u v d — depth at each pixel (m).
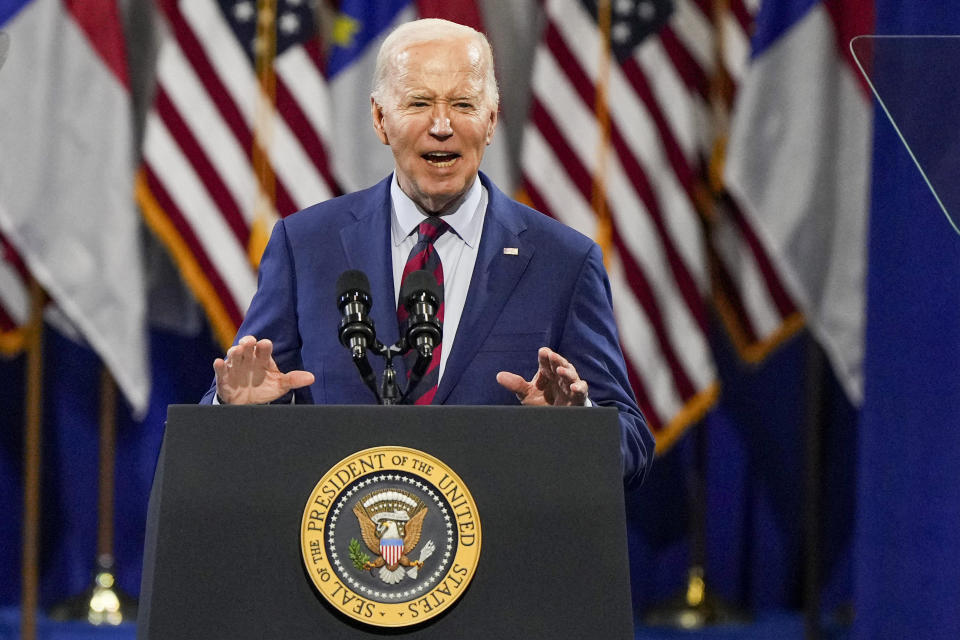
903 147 15.51
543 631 6.20
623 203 19.69
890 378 15.62
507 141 21.03
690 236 19.88
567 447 6.48
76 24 19.50
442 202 9.17
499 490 6.37
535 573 6.27
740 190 19.62
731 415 22.67
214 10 19.55
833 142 19.81
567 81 19.83
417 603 6.14
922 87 7.26
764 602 22.66
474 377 8.84
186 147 19.31
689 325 19.86
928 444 15.12
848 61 19.80
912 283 15.32
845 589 22.38
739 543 22.72
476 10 20.25
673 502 22.72
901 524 15.48
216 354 22.14
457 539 6.25
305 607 6.13
